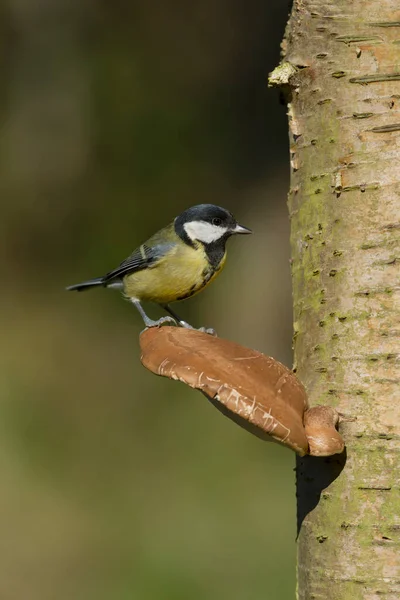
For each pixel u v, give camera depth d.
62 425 14.99
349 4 4.03
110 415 15.28
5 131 19.64
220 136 19.11
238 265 18.20
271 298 17.86
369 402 3.81
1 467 13.60
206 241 7.57
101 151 19.27
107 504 12.62
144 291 7.89
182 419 14.92
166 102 19.28
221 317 17.86
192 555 11.01
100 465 13.77
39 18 19.70
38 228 19.23
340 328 3.92
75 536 11.80
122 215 18.97
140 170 19.09
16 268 19.06
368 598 3.74
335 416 3.83
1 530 12.04
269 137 19.00
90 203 19.22
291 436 3.59
